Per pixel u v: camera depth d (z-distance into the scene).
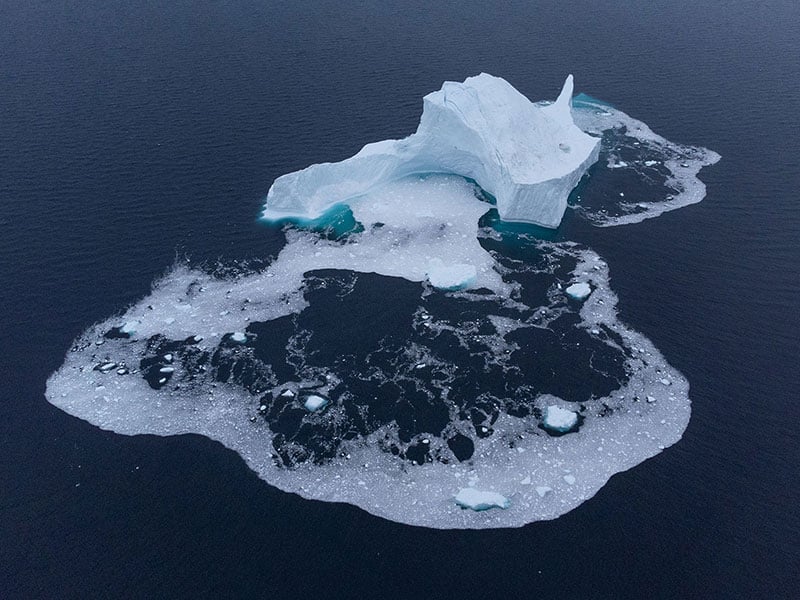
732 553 34.22
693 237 57.88
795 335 48.00
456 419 42.31
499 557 34.25
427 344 47.72
